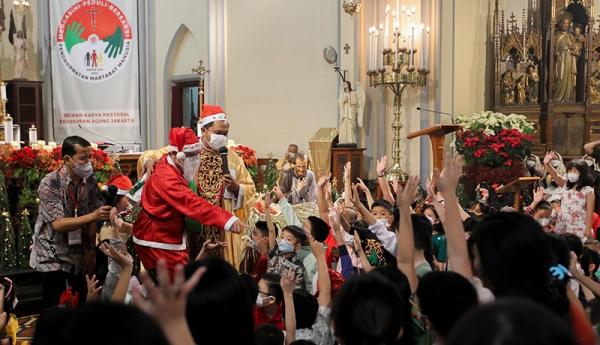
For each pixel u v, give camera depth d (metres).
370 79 12.08
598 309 2.59
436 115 11.91
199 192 4.79
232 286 2.15
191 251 5.12
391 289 2.25
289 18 13.49
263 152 13.95
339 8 12.48
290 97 13.51
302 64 13.30
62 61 15.71
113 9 15.42
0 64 15.74
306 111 13.26
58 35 15.72
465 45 12.58
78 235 4.68
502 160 10.34
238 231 4.17
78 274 4.83
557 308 2.23
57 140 15.79
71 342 1.35
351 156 11.55
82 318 1.37
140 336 1.35
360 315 2.17
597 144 5.48
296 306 3.43
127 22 15.38
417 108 11.09
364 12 12.09
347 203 5.84
